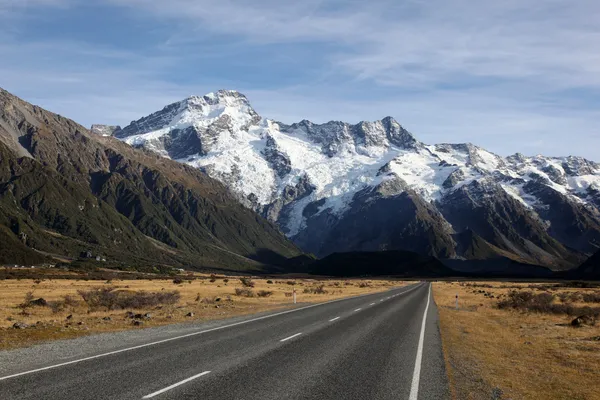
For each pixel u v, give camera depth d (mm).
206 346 18172
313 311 37125
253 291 72188
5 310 35625
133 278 149625
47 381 11984
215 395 11188
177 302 44188
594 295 68562
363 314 35344
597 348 22438
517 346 22531
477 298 68625
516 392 13328
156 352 16578
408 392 12422
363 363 15953
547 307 42406
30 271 157500
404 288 109750
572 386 14516
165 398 10766
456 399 12016
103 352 16406
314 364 15383
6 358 15102
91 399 10516
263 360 15695
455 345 21672
